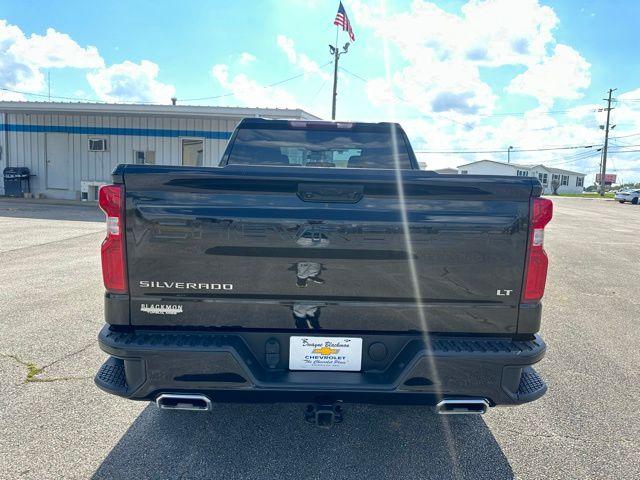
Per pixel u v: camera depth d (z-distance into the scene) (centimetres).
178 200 239
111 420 320
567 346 496
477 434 316
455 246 243
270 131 419
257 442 298
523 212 244
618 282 846
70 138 2177
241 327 248
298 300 246
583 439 312
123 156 2133
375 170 240
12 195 2194
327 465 275
